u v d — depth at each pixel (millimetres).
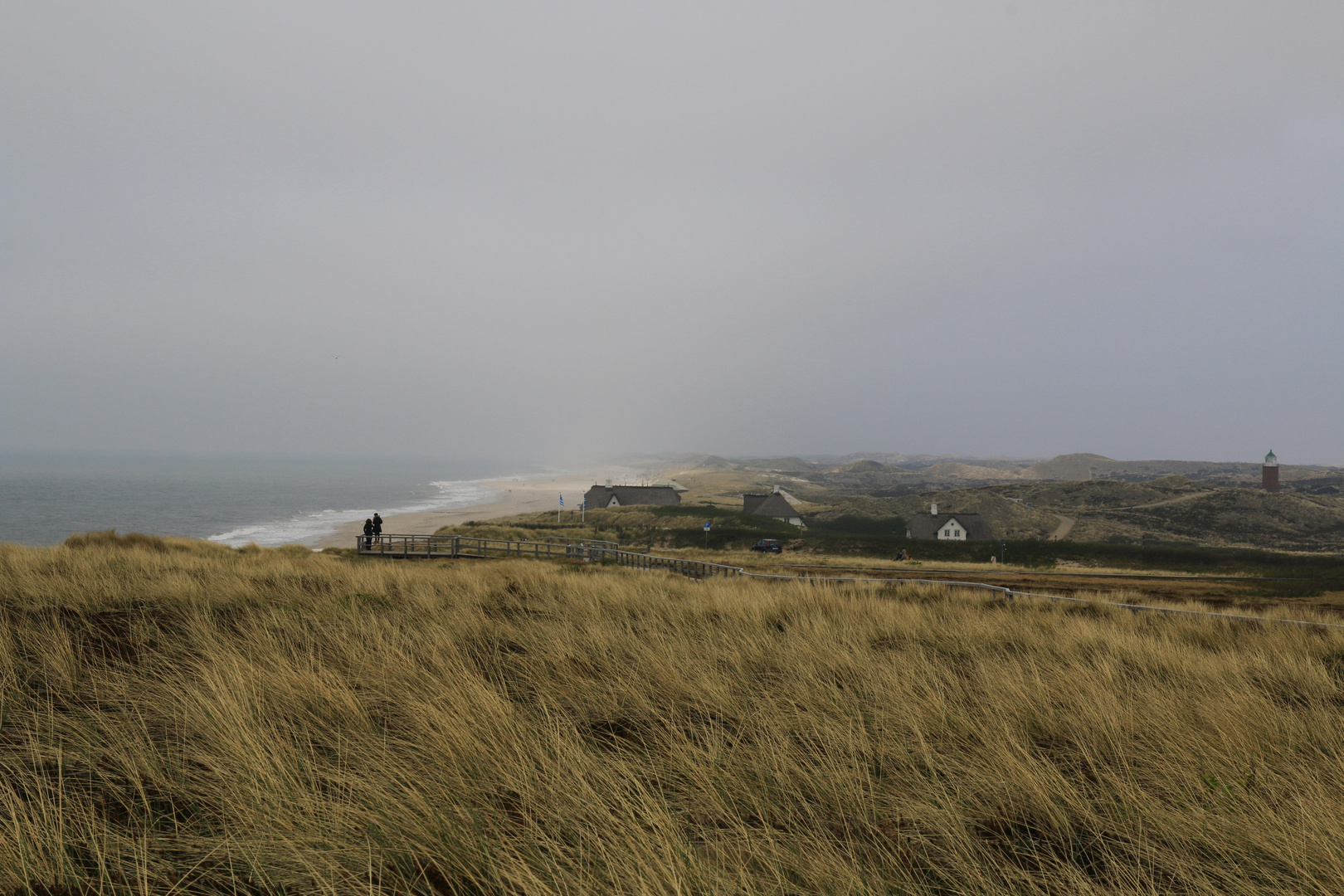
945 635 9258
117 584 9828
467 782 3467
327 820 3053
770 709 5039
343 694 4656
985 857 3057
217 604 9023
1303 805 3373
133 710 4531
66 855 2736
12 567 11078
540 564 24875
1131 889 2795
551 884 2666
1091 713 4969
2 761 3670
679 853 2773
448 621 7996
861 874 2779
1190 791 3746
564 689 5480
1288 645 10336
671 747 4102
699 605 10711
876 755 4191
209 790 3426
